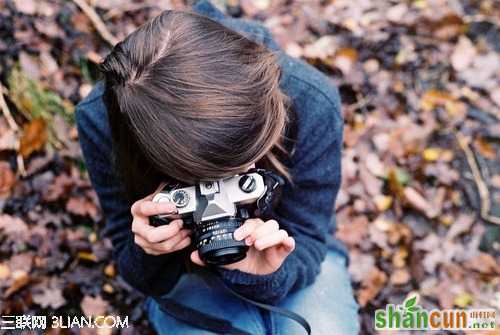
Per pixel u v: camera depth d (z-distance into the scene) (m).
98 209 1.91
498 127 2.21
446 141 2.18
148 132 0.92
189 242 1.17
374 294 1.88
